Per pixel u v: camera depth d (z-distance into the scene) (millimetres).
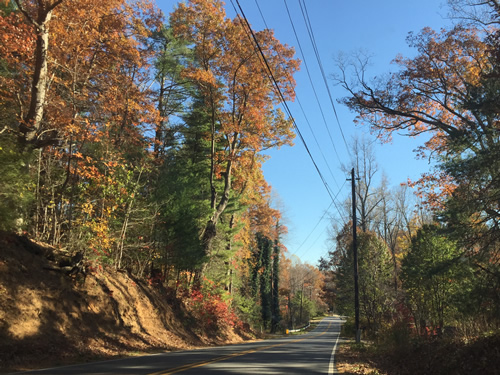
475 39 24734
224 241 36031
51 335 13805
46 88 19000
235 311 41562
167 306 24938
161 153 34156
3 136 15039
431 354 15984
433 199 27875
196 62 33781
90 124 19219
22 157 14828
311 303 113438
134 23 26625
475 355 13914
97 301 17688
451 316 20844
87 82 21391
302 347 23516
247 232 51156
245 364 12312
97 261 19312
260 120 32312
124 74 26531
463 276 17406
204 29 30406
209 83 30812
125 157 22734
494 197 14844
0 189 14070
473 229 15758
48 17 16859
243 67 31062
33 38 17047
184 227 24844
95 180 18203
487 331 15602
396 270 43875
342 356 17938
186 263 25578
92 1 19484
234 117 33844
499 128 15195
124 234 21266
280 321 67938
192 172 36688
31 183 15906
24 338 12648
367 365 14828
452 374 13625
